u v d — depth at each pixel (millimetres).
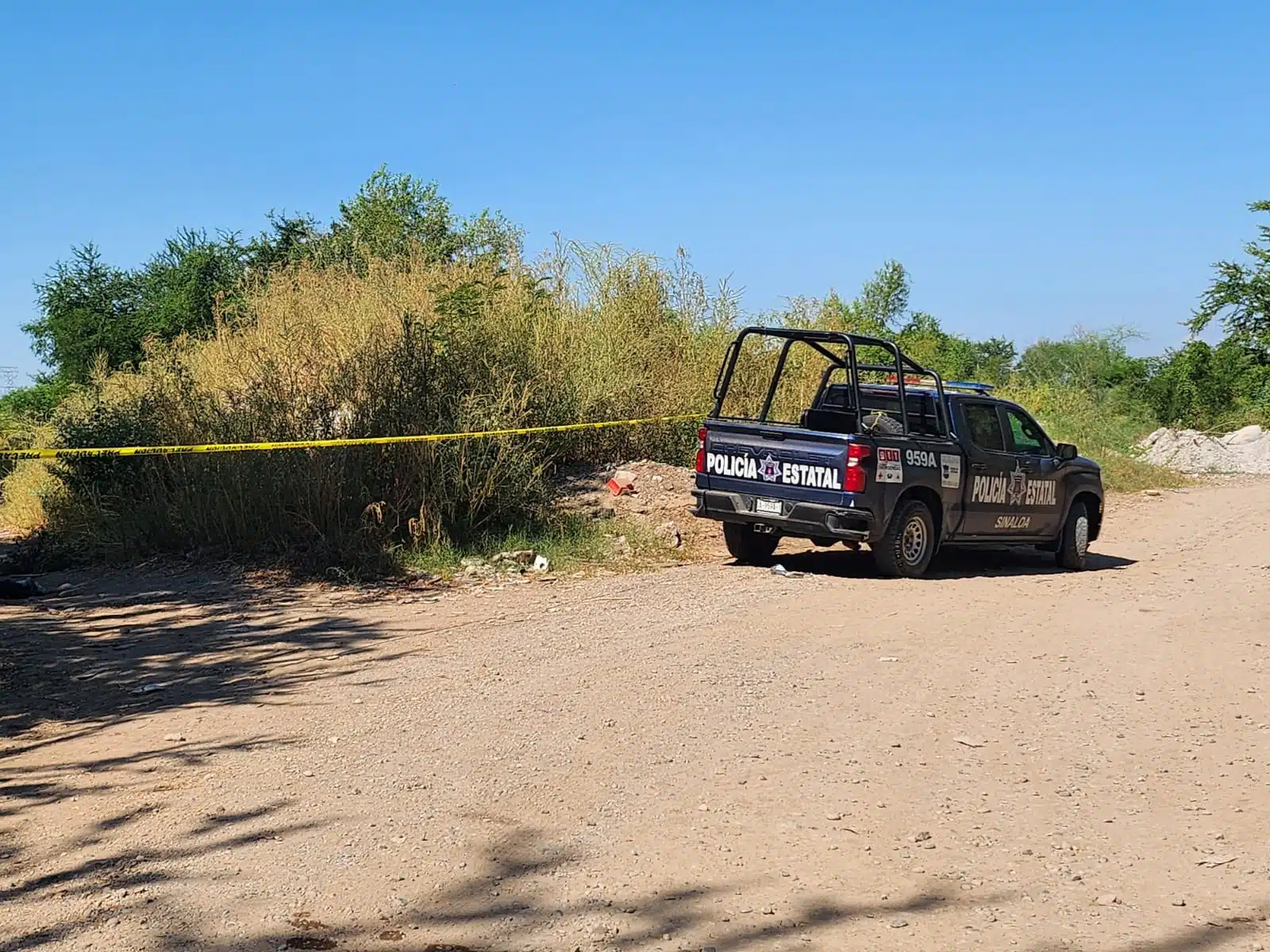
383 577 11750
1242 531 17672
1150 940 4355
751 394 19188
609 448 16875
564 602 10859
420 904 4680
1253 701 7605
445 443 12938
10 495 17438
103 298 26953
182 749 6652
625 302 18703
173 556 12445
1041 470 13766
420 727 6965
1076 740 6758
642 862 5051
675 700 7527
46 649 9086
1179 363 40812
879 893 4754
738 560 13562
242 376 15562
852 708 7375
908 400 13336
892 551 12383
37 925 4520
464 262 18641
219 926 4504
